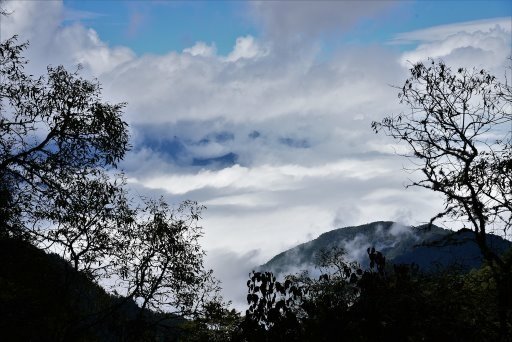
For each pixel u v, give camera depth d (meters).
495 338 10.57
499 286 10.85
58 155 17.88
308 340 11.61
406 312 10.65
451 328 10.40
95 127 18.38
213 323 21.50
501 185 11.62
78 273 19.72
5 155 16.72
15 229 16.53
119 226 20.73
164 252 22.34
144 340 21.61
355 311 11.32
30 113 17.66
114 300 21.92
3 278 16.50
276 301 12.22
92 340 20.98
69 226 18.97
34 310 16.75
